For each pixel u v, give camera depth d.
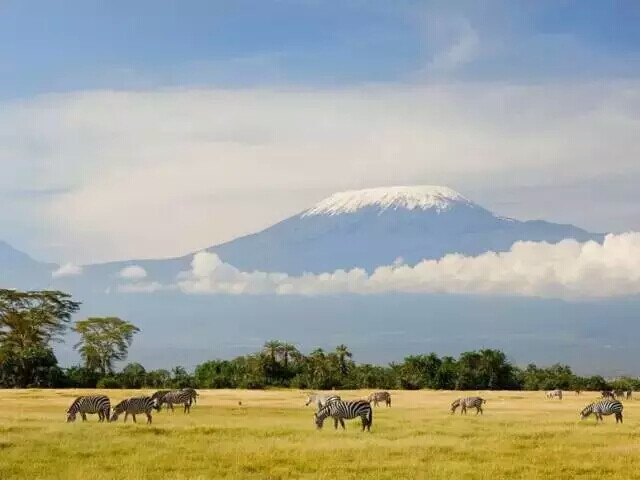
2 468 26.97
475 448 32.53
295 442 34.09
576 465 28.64
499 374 125.06
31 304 122.50
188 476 26.30
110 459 29.17
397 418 49.88
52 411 54.19
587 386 123.44
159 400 54.00
